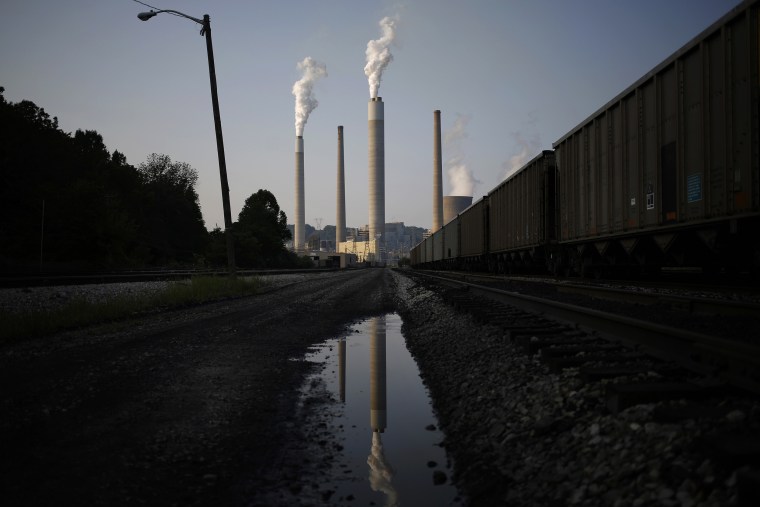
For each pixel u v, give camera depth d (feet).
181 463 13.60
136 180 268.21
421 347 33.60
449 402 20.12
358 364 28.60
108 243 175.83
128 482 12.26
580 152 56.95
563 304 27.58
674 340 17.12
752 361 12.94
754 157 30.25
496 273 106.73
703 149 34.78
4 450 14.21
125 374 23.71
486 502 11.69
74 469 12.95
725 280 51.57
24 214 177.68
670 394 13.12
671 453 10.14
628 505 9.44
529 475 12.24
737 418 10.95
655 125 40.93
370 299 72.90
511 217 85.97
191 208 322.14
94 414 17.58
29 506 10.89
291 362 28.14
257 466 13.66
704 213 34.96
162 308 53.78
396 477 13.26
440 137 606.55
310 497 11.98
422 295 68.59
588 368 16.48
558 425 13.92
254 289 82.38
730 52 32.07
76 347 30.78
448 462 14.38
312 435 16.43
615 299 38.45
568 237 61.11
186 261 289.74
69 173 219.00
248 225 371.97
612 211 48.88
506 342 25.55
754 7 29.94
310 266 504.84
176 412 18.08
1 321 35.24
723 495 8.52
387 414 18.99
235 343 33.53
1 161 180.86
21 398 19.49
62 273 122.62
